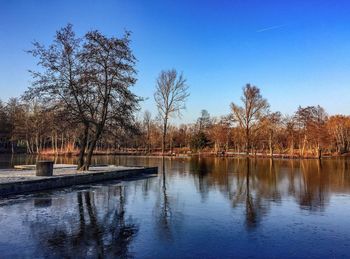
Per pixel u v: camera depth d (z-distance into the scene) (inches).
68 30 1213.7
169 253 402.3
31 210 626.2
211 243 442.3
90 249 412.8
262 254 403.2
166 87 3137.3
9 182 789.2
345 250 418.9
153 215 600.4
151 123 3983.8
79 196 791.7
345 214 623.2
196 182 1107.9
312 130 3474.4
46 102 1209.4
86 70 1222.3
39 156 2906.0
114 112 1278.3
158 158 2893.7
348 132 4156.0
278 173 1480.1
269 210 655.1
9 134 3403.1
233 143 4074.8
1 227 506.9
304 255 401.1
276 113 3538.4
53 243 434.0
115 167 1449.3
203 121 4658.0
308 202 745.0
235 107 3430.1
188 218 579.5
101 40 1226.6
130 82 1285.7
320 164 2187.5
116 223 538.6
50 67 1197.7
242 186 1011.3
